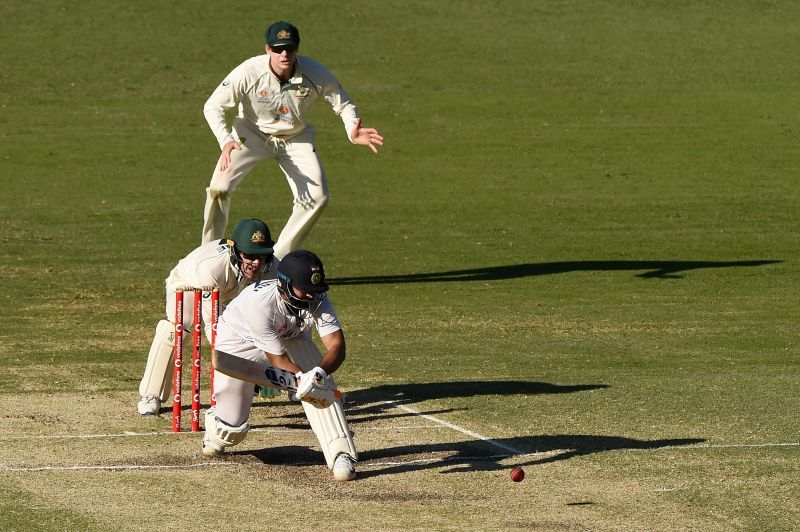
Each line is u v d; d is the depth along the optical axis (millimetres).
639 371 38906
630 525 23938
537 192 82750
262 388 29562
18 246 64062
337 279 57031
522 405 34062
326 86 47844
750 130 101625
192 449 29453
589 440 30312
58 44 127375
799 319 48312
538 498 25688
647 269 59812
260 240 30359
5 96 110875
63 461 28203
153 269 58344
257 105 48188
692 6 145625
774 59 125875
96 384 36281
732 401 34594
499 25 137750
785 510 24953
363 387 36312
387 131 101625
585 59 126000
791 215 75500
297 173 49375
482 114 107062
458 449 29547
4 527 23562
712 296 53312
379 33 133625
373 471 27719
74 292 52438
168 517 24297
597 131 101625
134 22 135375
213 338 30891
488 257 62938
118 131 100875
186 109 108750
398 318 48062
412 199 80312
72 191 81500
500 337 44500
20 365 38750
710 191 83000
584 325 46875
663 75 120438
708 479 27062
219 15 138750
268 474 27453
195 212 75312
